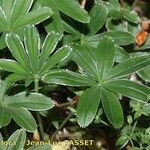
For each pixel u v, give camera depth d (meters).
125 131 0.30
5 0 0.27
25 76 0.26
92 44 0.31
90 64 0.26
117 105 0.25
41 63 0.26
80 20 0.28
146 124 0.30
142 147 0.28
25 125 0.25
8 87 0.27
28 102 0.26
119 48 0.31
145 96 0.25
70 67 0.30
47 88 0.31
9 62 0.26
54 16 0.28
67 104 0.32
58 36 0.26
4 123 0.25
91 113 0.25
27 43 0.26
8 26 0.27
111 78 0.26
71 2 0.28
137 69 0.26
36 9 0.27
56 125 0.32
